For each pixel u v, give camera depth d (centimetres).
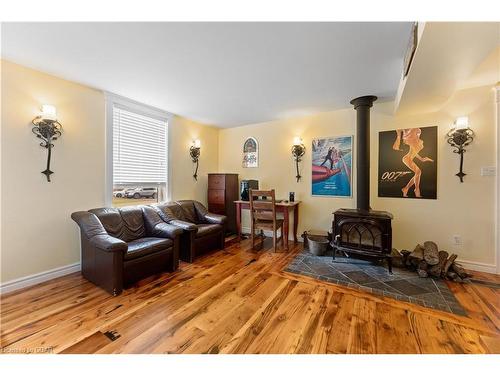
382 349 141
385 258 267
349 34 171
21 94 219
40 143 231
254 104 332
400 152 305
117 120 302
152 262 245
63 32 168
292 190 402
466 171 266
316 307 189
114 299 201
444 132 279
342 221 286
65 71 231
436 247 265
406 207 302
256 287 225
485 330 159
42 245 234
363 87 269
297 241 392
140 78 248
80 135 262
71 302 195
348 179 351
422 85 210
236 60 210
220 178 424
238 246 366
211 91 284
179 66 221
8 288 210
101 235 224
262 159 434
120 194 308
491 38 138
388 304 193
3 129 208
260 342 148
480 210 261
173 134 384
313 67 222
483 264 258
